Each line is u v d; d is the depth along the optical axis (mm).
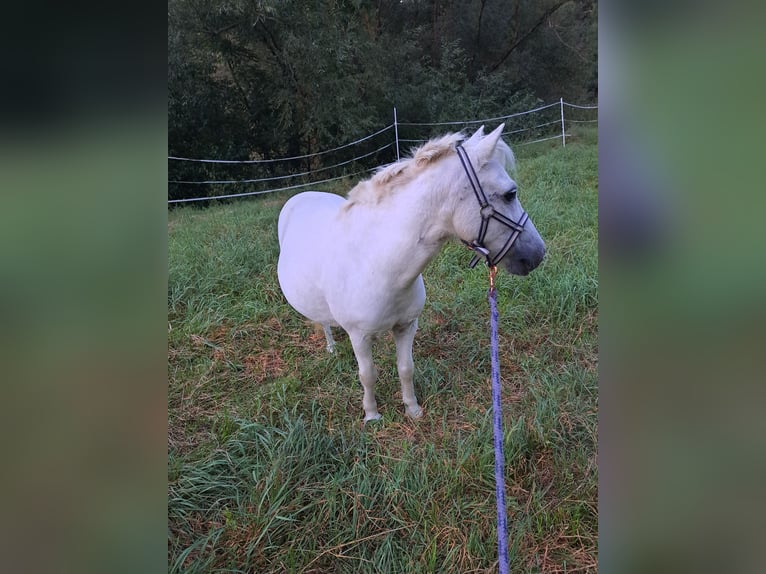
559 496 2119
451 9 12805
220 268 4332
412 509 2051
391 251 2018
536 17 13047
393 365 3070
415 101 11219
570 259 3963
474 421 2523
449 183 1852
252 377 3125
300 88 9992
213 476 2248
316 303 2566
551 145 9406
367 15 11414
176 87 9617
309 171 10570
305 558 1924
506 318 3410
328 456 2348
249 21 9258
